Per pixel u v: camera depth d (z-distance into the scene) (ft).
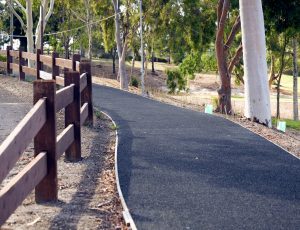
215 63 128.57
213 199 23.76
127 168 29.14
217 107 80.69
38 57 63.21
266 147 37.09
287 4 76.84
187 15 120.06
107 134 39.50
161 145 35.91
